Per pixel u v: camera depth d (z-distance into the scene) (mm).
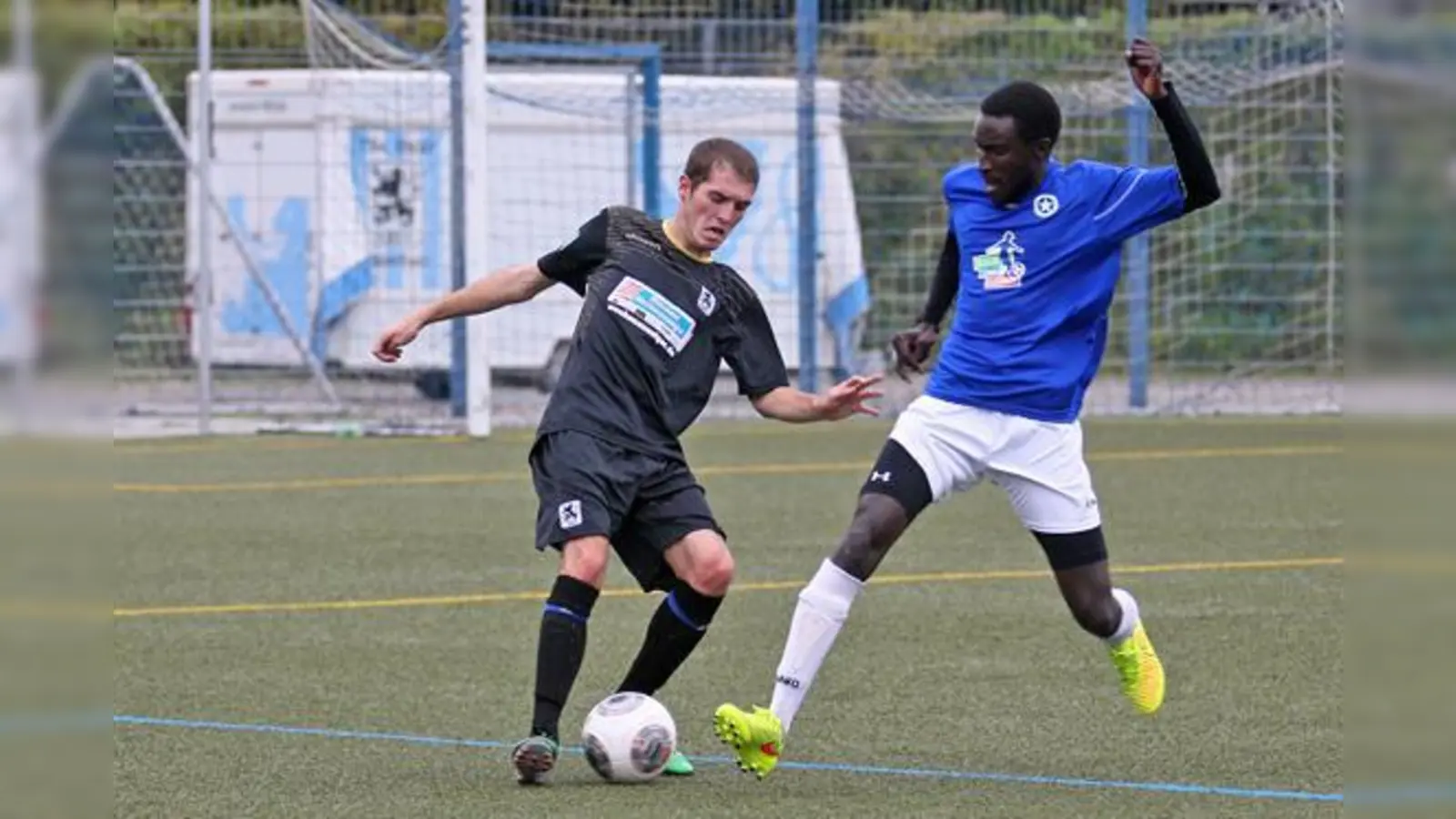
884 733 22328
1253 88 57781
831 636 20359
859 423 56125
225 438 52312
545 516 20266
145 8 60125
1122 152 59469
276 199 60812
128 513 39844
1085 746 21672
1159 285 59375
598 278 20828
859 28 60344
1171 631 28438
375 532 37688
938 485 20984
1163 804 19188
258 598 31297
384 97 60406
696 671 25953
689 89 59156
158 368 59844
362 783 20078
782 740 19625
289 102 60438
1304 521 38781
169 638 28188
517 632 28688
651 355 20484
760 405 20953
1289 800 19344
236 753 21375
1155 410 57438
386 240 60594
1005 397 21016
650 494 20547
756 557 35062
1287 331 59438
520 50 55750
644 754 19891
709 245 20781
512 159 61344
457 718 23281
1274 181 59219
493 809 18906
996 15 60750
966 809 18953
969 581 32500
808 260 56688
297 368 60594
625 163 60531
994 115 20844
